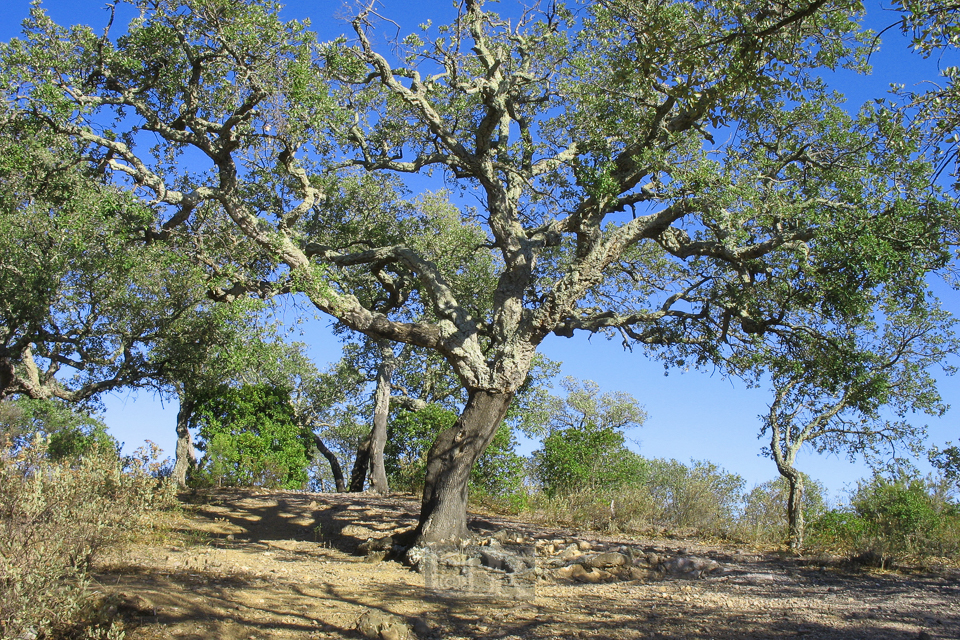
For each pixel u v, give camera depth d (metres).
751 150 11.64
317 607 6.63
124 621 5.30
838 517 14.56
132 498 7.41
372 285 16.78
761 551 12.72
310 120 11.21
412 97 12.27
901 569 10.45
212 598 6.40
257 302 11.28
